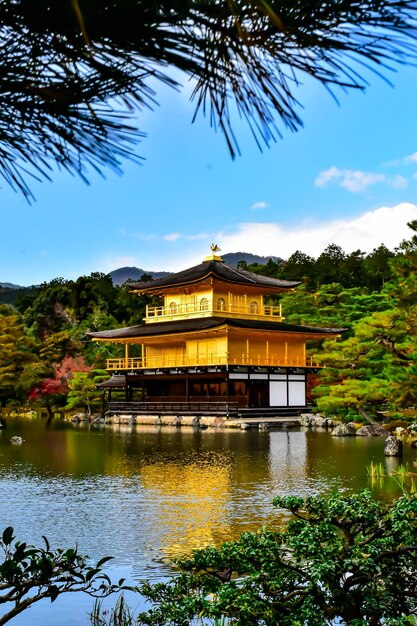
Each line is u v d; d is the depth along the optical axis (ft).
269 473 89.40
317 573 22.02
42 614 35.09
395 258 118.01
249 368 212.23
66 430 183.42
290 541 24.59
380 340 138.00
